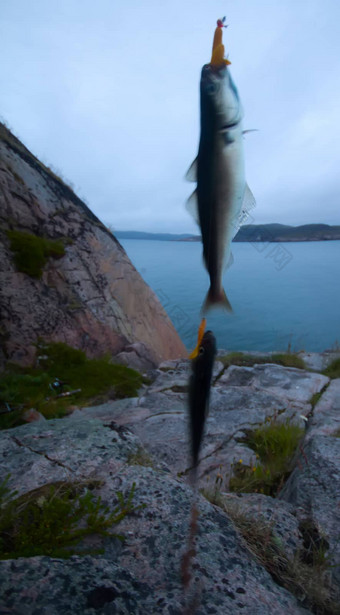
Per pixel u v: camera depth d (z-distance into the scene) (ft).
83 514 7.20
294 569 6.89
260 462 15.12
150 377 27.78
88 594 5.24
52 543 6.57
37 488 7.81
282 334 70.79
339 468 10.28
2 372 23.22
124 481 8.21
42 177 32.65
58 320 27.73
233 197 2.31
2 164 29.19
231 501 9.03
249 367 28.14
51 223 31.07
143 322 34.37
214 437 17.31
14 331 25.20
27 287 26.94
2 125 31.86
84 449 9.23
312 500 9.25
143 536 6.85
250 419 19.10
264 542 7.40
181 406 21.08
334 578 7.03
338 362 29.76
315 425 16.66
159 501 7.66
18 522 7.02
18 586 5.23
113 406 21.57
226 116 2.26
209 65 2.29
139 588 5.66
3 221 27.91
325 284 145.38
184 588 5.44
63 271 29.73
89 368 25.79
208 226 2.35
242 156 2.31
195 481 3.30
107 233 35.81
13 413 18.95
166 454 15.46
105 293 32.19
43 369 24.89
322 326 80.38
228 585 5.95
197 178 2.39
